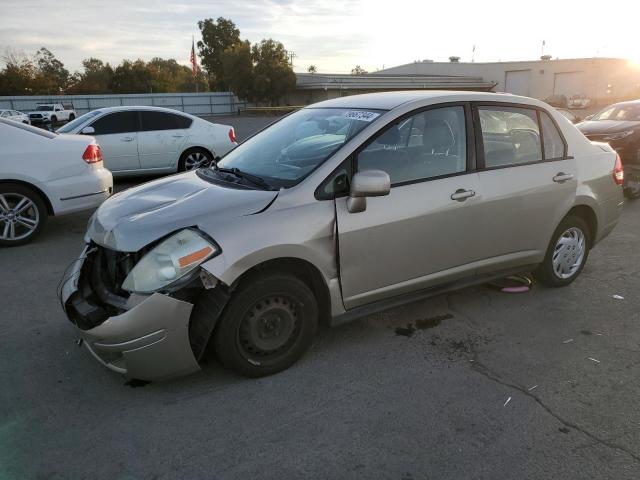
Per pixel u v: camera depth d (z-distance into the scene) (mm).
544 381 3232
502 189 3898
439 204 3590
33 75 72188
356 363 3426
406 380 3232
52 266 5387
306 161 3447
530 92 61781
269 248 2982
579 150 4480
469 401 3020
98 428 2785
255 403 2996
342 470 2482
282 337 3230
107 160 9461
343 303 3389
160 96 57500
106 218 3252
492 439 2697
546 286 4688
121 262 2982
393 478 2436
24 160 5914
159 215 3045
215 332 3045
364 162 3387
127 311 2809
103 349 2885
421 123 3648
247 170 3709
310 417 2871
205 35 80438
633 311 4230
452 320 4055
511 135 4094
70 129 9367
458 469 2490
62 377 3273
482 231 3863
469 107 3873
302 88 62156
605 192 4617
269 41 60250
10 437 2711
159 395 3074
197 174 3889
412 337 3783
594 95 57500
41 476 2443
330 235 3211
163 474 2463
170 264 2838
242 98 61969
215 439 2699
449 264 3775
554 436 2725
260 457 2570
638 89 56812
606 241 6234
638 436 2730
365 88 59781
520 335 3824
